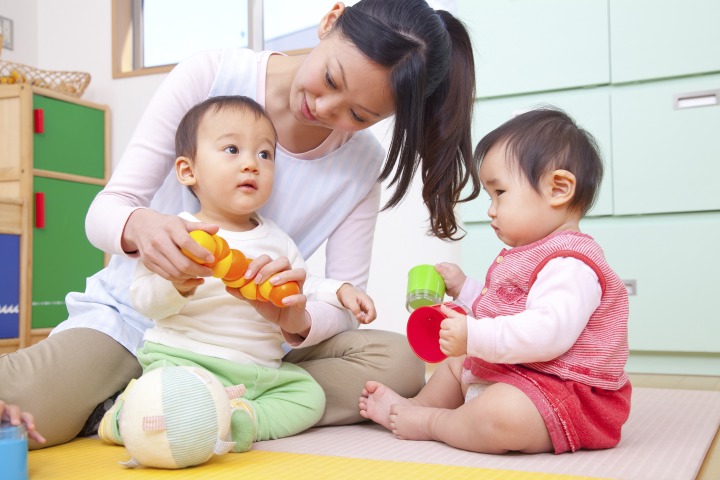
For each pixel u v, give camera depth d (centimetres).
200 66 132
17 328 256
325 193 138
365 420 134
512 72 223
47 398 108
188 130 121
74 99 290
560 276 106
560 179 114
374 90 109
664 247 209
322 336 125
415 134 113
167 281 106
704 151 205
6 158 270
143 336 120
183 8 325
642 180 211
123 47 316
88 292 132
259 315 118
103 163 305
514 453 105
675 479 89
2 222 251
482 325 104
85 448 109
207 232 96
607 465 97
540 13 220
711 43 203
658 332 210
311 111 114
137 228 102
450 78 121
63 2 320
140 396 93
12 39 309
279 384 119
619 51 212
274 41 318
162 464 93
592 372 106
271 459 99
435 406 125
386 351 131
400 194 119
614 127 214
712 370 208
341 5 121
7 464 81
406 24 110
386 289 256
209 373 100
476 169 125
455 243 247
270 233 126
